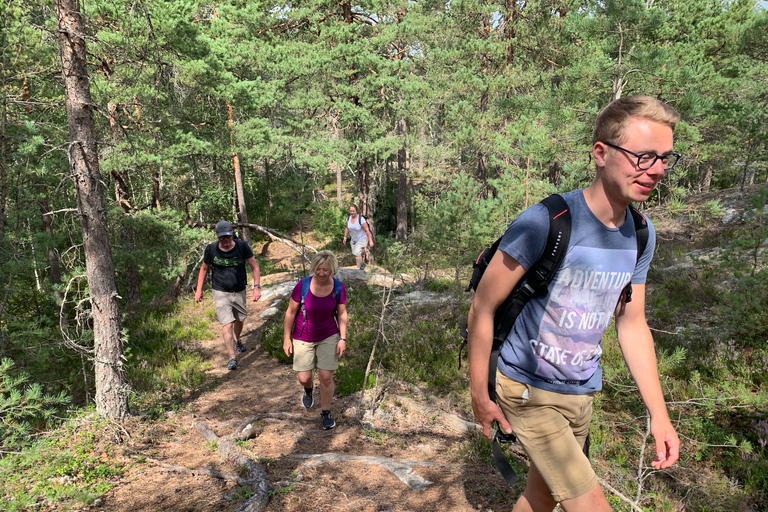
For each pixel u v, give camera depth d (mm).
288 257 27297
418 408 5754
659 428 1624
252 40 15867
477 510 3576
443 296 10234
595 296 1519
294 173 24484
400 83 15633
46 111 9992
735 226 12336
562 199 1523
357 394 6152
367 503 3689
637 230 1573
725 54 16109
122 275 14766
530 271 1513
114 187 12789
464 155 20047
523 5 16062
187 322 10312
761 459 4336
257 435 5047
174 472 4234
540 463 1598
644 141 1353
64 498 3734
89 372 7352
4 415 4551
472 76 15320
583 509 1535
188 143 11922
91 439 4781
